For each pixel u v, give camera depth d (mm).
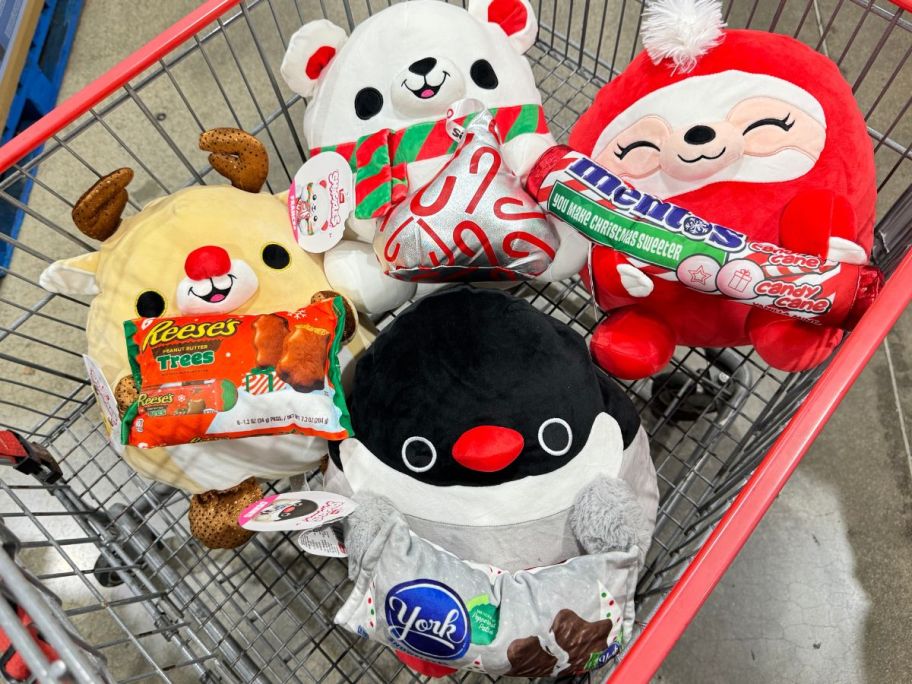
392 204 927
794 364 885
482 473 845
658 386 1319
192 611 1107
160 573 1119
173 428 834
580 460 861
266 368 847
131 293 931
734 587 1362
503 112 971
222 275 911
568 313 1359
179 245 947
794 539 1387
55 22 1772
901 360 1477
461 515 860
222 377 838
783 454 613
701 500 1130
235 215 982
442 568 793
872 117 1543
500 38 1019
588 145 979
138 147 1645
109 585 1212
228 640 1102
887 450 1431
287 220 1023
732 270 799
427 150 938
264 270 965
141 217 989
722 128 870
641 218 830
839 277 779
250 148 1016
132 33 1784
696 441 1194
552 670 791
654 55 895
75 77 1756
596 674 943
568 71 1524
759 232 904
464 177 866
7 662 620
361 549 817
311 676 1105
